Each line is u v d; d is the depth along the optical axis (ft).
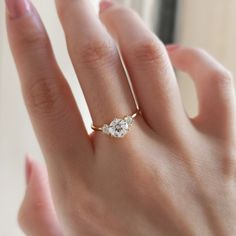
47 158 0.57
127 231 0.56
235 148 0.61
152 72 0.56
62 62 0.67
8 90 0.65
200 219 0.58
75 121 0.56
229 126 0.61
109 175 0.56
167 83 0.57
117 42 0.59
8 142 0.67
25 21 0.53
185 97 0.95
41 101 0.55
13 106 0.66
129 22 0.58
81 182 0.57
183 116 0.59
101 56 0.54
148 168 0.56
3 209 0.69
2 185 0.67
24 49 0.53
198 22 0.92
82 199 0.57
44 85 0.54
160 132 0.58
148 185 0.56
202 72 0.63
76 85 0.69
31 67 0.54
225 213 0.59
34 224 0.64
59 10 0.56
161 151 0.57
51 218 0.64
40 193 0.65
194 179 0.58
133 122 0.56
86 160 0.57
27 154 0.69
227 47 0.90
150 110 0.57
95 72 0.54
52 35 0.66
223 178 0.60
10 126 0.66
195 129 0.61
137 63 0.56
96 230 0.57
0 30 0.62
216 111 0.62
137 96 0.58
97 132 0.56
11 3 0.52
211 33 0.91
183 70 0.68
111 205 0.56
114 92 0.55
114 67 0.54
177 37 0.94
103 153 0.56
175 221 0.57
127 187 0.56
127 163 0.56
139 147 0.56
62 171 0.57
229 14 0.89
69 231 0.58
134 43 0.56
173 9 0.93
